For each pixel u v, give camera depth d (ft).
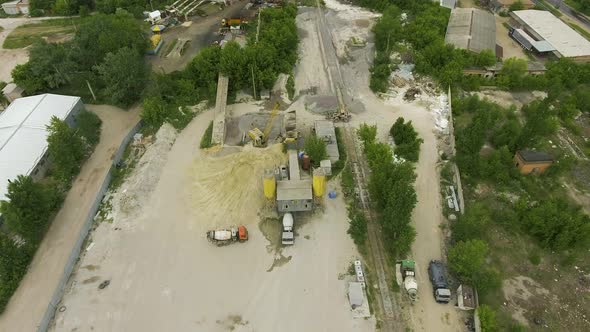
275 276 183.21
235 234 196.03
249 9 417.08
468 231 189.26
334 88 302.66
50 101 265.34
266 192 204.33
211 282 180.96
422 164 239.50
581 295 176.96
